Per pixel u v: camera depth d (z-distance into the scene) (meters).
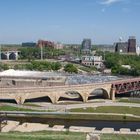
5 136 172.75
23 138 170.75
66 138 172.62
